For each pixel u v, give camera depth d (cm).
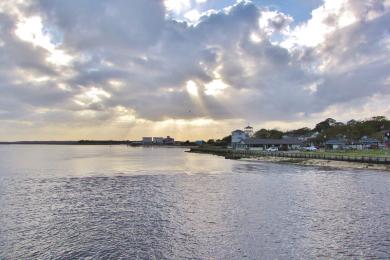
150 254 1988
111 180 5206
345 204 3259
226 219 2725
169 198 3622
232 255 1975
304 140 17788
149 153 17612
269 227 2500
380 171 6081
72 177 5628
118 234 2348
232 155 11625
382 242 2175
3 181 5091
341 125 19100
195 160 10538
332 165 7325
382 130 16225
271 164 8225
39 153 17450
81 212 2984
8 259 1922
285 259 1919
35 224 2602
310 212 2945
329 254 1986
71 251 2033
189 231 2412
